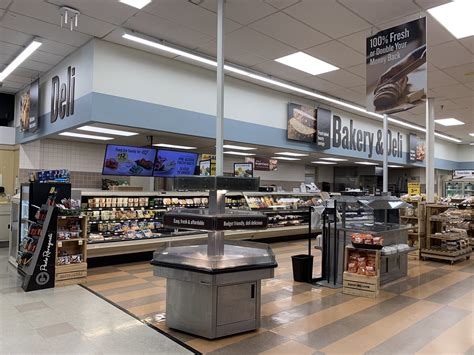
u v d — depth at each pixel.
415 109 11.77
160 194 7.49
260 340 3.50
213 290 3.49
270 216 9.50
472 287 5.58
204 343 3.42
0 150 9.70
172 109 7.37
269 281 5.79
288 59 7.53
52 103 7.76
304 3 5.24
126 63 6.73
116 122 6.53
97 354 3.16
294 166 15.44
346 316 4.21
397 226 6.38
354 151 12.47
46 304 4.45
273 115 9.61
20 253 5.83
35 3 5.25
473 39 6.36
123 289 5.15
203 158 8.52
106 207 6.80
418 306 4.61
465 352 3.29
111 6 5.35
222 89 4.45
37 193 5.68
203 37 6.47
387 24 5.88
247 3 5.23
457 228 8.70
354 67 8.00
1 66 7.89
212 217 3.50
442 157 17.94
